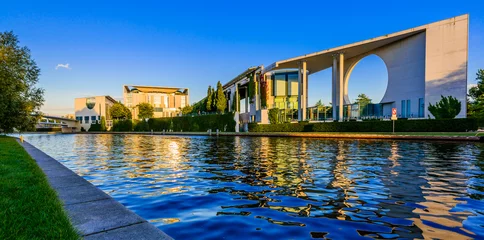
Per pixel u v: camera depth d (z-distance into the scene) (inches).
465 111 1337.4
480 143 796.6
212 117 2261.3
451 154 550.6
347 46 1675.7
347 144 858.8
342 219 187.0
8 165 336.8
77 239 115.4
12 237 113.5
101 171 412.2
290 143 951.6
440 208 208.8
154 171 403.2
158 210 211.5
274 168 404.2
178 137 1754.4
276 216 194.2
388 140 1006.4
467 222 178.9
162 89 4370.1
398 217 189.8
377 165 420.5
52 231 121.8
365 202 225.9
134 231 129.6
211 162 490.0
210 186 292.0
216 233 164.4
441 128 1146.0
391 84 1679.4
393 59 1659.7
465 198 235.3
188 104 4554.6
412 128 1214.9
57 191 204.4
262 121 1990.7
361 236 158.4
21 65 1102.4
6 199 169.6
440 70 1412.4
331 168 396.8
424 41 1488.7
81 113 4483.3
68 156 658.8
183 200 239.3
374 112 1750.7
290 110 2153.1
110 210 160.4
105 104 4389.8
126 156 637.9
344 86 2022.6
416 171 365.7
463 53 1353.3
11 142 922.7
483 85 1196.5
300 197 242.8
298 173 359.6
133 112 4124.0
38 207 156.7
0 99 981.2
